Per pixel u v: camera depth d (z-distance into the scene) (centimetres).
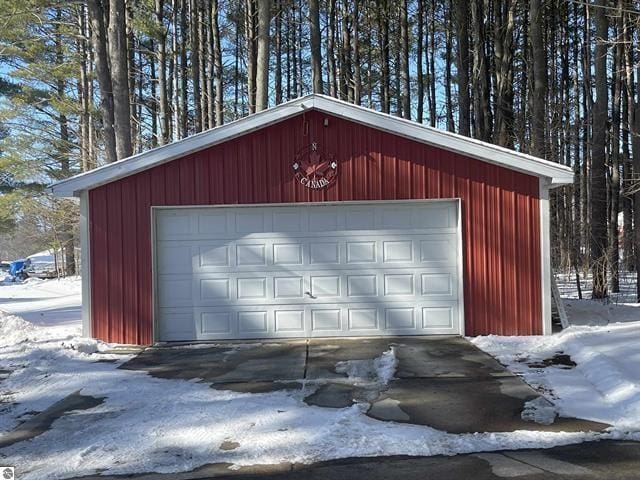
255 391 698
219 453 504
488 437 529
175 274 1048
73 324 1248
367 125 1030
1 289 2712
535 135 1537
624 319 1138
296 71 3164
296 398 662
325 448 507
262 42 1548
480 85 1941
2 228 3275
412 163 1030
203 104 2634
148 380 763
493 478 442
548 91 2500
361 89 2727
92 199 1040
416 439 523
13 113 2530
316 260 1046
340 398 660
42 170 2623
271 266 1047
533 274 1022
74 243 3350
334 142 1033
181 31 2641
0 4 1641
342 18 2716
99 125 2542
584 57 2205
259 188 1034
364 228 1045
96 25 1562
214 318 1045
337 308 1045
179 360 889
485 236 1024
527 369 775
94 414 622
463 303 1023
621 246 2131
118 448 520
